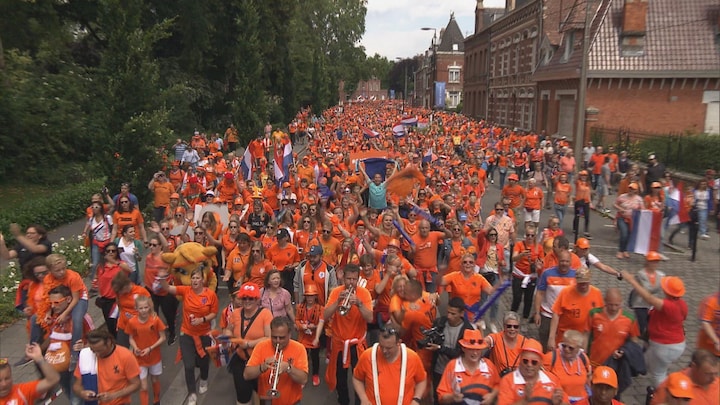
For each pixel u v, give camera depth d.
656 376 6.55
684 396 4.62
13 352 8.30
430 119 51.56
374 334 7.34
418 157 19.89
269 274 6.87
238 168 16.58
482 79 57.06
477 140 32.00
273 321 5.23
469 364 5.19
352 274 6.26
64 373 6.50
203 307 6.83
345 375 6.54
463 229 9.55
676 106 28.78
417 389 5.15
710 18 28.72
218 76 36.84
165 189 14.40
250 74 25.39
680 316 6.32
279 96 45.28
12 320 9.40
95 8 26.08
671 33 28.67
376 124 48.12
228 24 33.34
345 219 11.35
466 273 7.29
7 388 4.71
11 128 19.47
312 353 7.23
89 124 22.08
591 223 17.39
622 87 29.02
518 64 43.53
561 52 33.31
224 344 6.70
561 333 6.55
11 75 20.56
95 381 5.34
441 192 14.52
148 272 8.22
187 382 6.86
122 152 14.66
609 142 27.12
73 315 6.66
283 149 16.94
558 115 33.97
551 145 27.08
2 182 19.12
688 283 11.70
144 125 14.53
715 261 13.41
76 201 17.19
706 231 15.51
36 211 15.22
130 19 14.70
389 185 13.18
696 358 4.92
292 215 11.42
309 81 57.66
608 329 6.12
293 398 5.50
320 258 7.63
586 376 5.27
